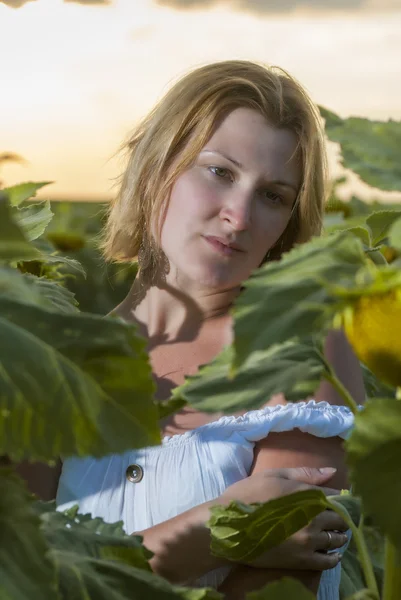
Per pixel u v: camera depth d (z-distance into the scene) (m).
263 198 1.65
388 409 0.74
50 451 0.70
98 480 1.62
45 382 0.71
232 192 1.62
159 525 1.45
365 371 1.97
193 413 1.65
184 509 1.56
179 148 1.69
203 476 1.56
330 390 1.58
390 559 0.82
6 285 0.76
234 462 1.57
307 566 1.33
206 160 1.63
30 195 1.76
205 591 0.85
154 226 1.71
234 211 1.60
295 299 0.72
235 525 1.00
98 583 0.83
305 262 0.76
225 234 1.61
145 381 0.75
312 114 1.70
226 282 1.65
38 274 1.76
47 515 0.99
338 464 1.57
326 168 1.77
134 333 0.76
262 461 1.57
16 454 0.69
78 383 0.73
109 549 0.95
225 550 1.04
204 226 1.62
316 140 1.69
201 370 0.91
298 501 0.96
